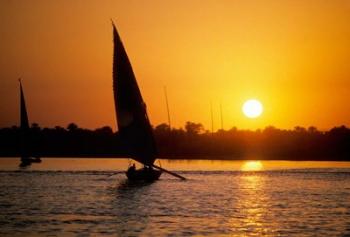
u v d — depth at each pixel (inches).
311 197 3656.5
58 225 2573.8
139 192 3831.2
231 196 3649.1
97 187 4158.5
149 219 2731.3
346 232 2445.9
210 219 2736.2
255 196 3676.2
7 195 3688.5
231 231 2458.2
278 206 3203.7
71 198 3521.2
